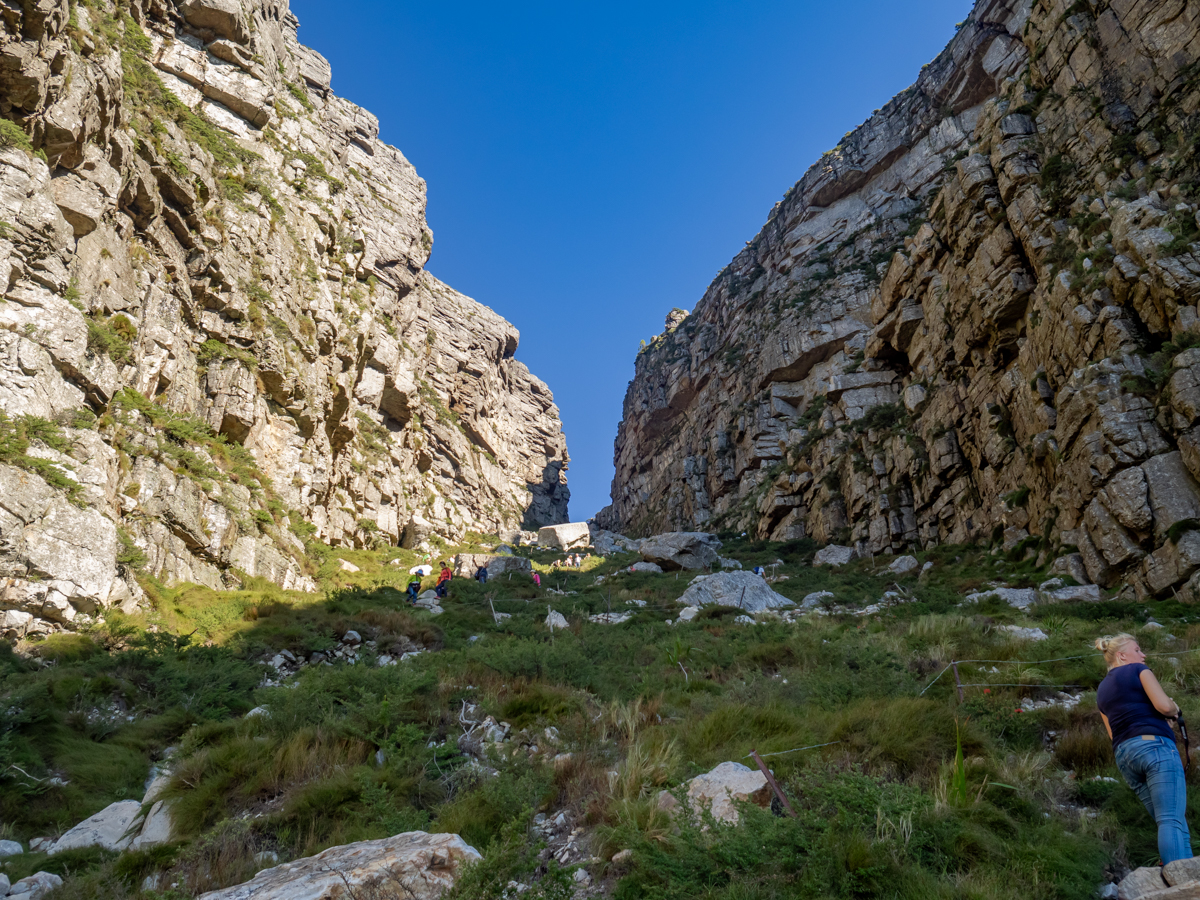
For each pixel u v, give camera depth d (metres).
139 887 4.29
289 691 7.33
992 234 27.58
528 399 92.69
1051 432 21.12
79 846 5.22
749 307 67.06
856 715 5.70
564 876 3.61
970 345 29.08
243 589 18.23
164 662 10.23
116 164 20.42
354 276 42.03
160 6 31.59
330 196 40.22
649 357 92.50
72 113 17.45
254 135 34.31
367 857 3.52
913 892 3.25
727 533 51.44
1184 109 21.25
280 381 28.16
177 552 16.62
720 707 6.68
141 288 21.17
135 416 18.41
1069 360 21.20
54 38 17.14
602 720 6.73
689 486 63.91
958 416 30.03
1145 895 2.88
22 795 6.05
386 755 5.77
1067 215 24.27
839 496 39.75
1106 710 3.68
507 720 7.05
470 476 63.47
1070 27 26.42
